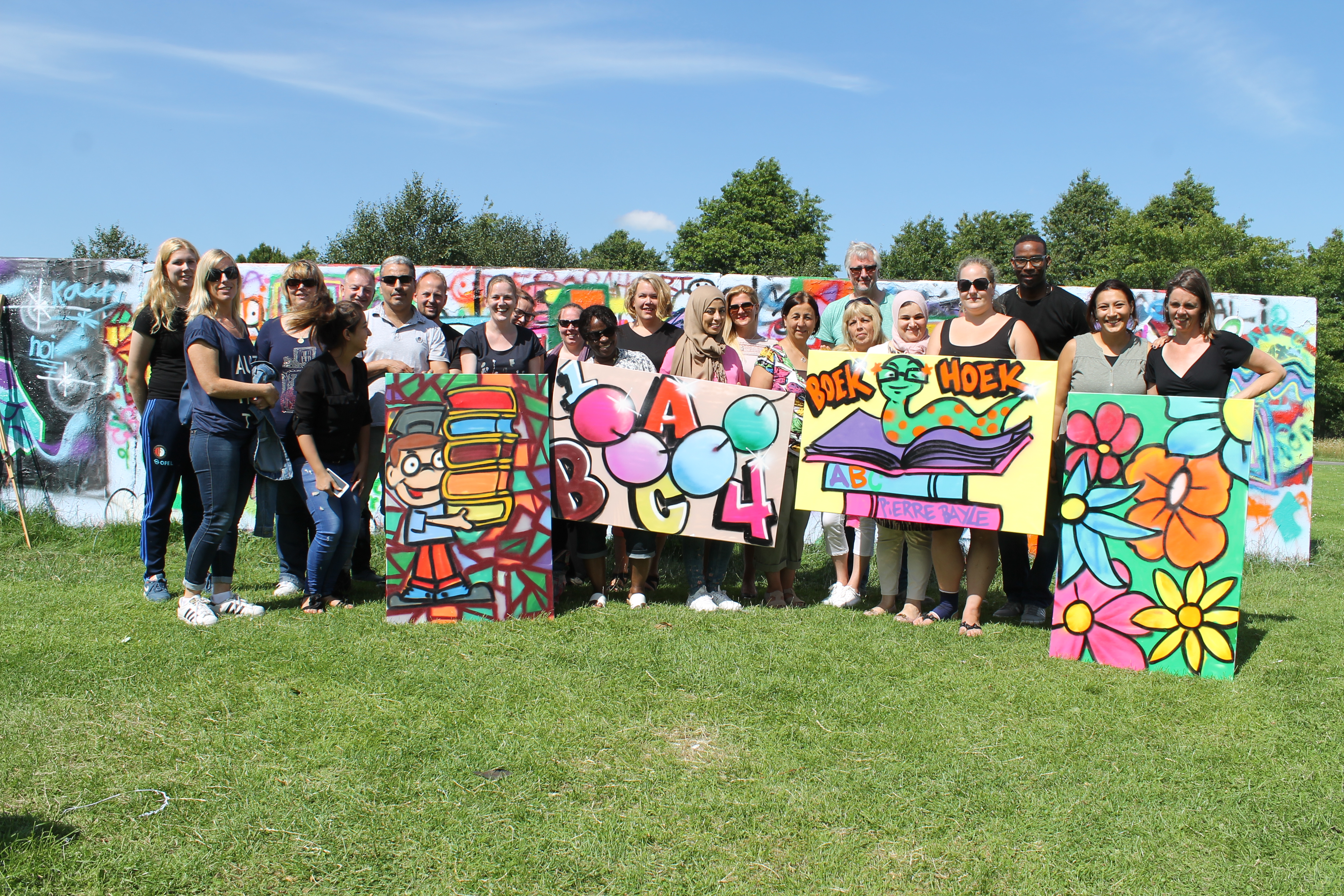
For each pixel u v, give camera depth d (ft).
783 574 19.25
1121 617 14.93
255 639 15.23
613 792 10.16
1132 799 10.18
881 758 11.14
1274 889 8.52
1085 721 12.34
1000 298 19.71
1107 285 16.61
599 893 8.33
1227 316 26.71
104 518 26.78
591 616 17.25
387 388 17.11
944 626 17.10
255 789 10.03
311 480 17.03
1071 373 17.42
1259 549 26.73
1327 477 62.64
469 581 16.97
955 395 16.75
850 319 18.60
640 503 18.02
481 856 8.84
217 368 15.85
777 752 11.23
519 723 11.87
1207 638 14.39
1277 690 13.65
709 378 18.56
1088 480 15.33
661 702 12.71
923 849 9.13
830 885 8.52
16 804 9.60
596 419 17.95
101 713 11.97
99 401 26.68
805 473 17.72
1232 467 14.48
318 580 17.21
